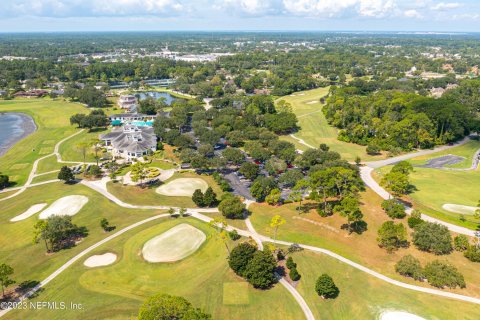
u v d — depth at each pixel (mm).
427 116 181375
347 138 187875
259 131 185625
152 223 105562
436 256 86312
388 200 107750
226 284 78938
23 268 85188
